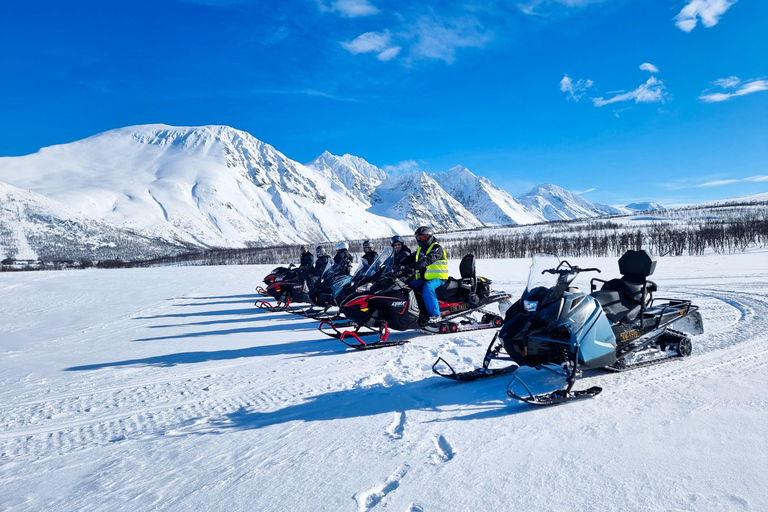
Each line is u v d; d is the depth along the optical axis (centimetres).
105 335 896
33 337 905
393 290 691
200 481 292
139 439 372
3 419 432
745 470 262
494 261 2847
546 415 367
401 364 567
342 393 464
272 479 288
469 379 470
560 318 404
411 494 259
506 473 277
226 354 686
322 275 1049
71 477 309
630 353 469
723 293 955
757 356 487
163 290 1764
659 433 318
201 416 419
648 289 497
